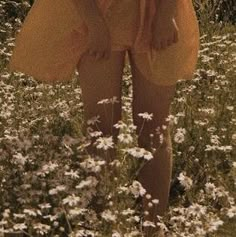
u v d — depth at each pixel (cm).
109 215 306
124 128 337
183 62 338
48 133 364
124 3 320
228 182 366
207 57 470
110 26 322
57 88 442
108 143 316
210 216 316
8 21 569
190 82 457
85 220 318
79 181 330
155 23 321
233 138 383
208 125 406
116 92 337
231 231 338
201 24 562
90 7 315
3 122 390
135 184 316
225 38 513
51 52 337
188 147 394
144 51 327
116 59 330
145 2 321
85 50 329
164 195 343
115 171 338
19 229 307
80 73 336
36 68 343
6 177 336
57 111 412
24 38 342
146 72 330
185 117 409
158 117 339
